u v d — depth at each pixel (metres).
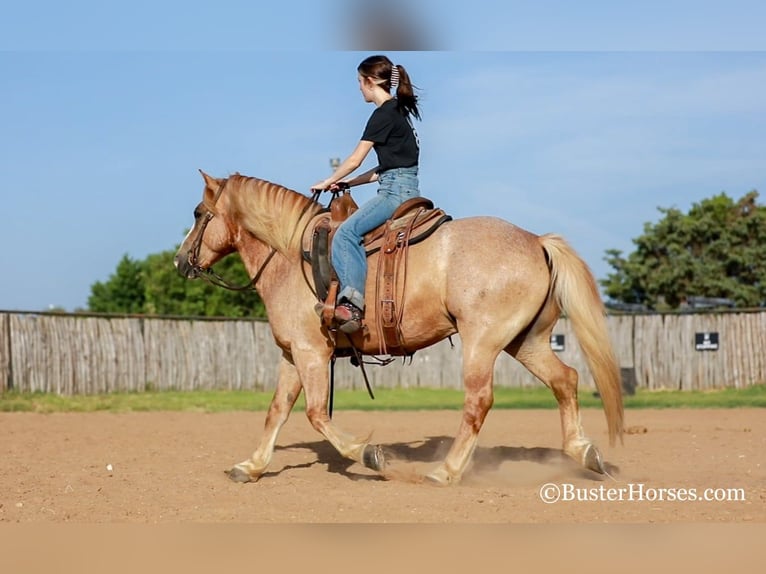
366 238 7.75
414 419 15.57
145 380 22.94
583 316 7.45
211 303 42.19
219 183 8.79
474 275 7.33
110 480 8.30
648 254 43.56
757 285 41.12
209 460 9.92
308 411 7.84
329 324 7.59
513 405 19.52
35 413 17.34
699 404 18.92
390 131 7.73
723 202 47.31
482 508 6.68
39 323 21.17
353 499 7.09
